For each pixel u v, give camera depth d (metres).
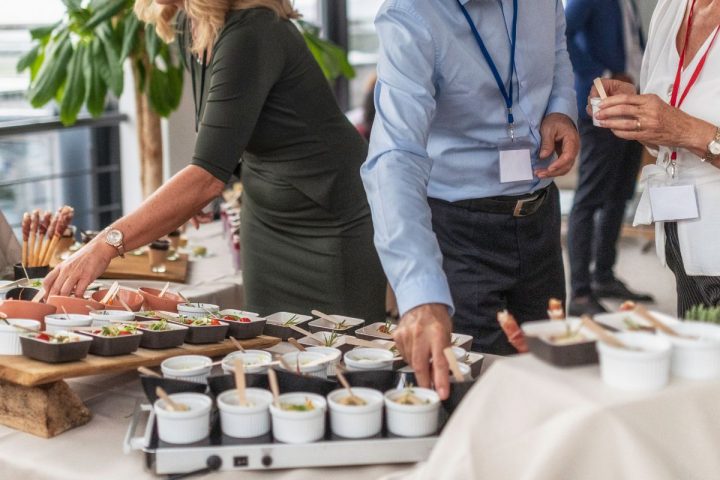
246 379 1.31
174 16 2.21
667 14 1.86
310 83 2.08
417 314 1.28
